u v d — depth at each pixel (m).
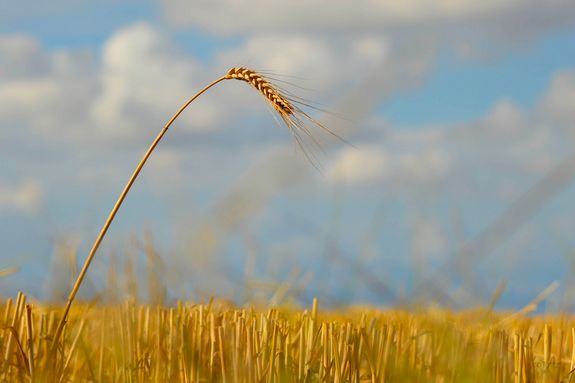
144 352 5.81
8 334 5.59
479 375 5.38
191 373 5.53
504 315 7.40
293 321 6.38
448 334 5.77
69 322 6.04
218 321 5.85
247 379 5.43
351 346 5.73
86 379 5.80
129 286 5.89
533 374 5.86
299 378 5.72
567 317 7.08
